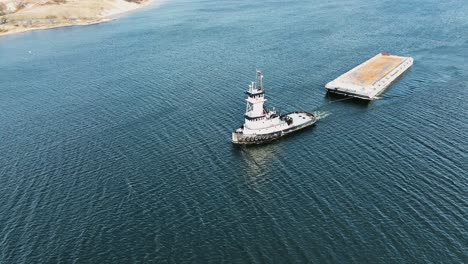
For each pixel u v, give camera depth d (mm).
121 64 181875
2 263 69938
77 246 72750
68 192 88125
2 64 196875
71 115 129250
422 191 81250
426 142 99250
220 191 86125
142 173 93688
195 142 106875
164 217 78688
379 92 132500
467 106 117438
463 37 184250
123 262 68812
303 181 87812
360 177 87188
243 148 103812
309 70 156000
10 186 91562
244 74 155125
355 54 172625
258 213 78625
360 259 66438
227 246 70938
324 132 109125
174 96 138125
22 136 116500
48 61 196000
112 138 111438
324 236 71625
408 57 159875
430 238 69625
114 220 78625
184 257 69125
